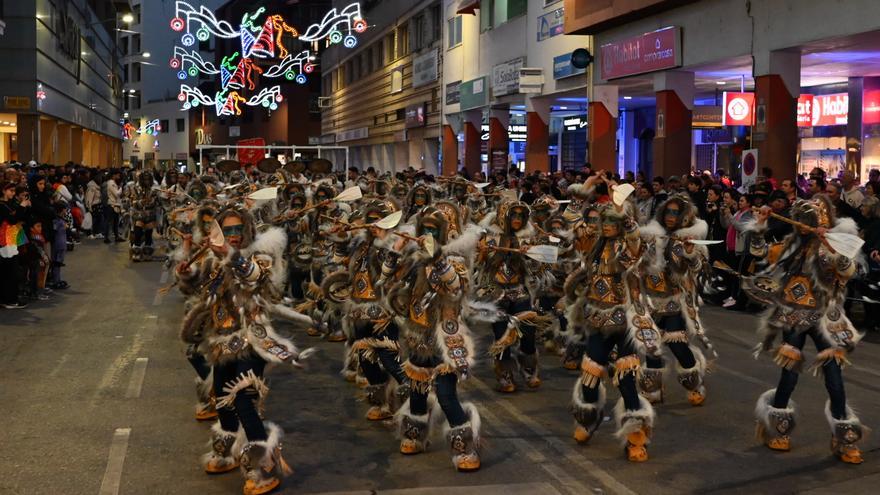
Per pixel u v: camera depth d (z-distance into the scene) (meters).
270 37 47.22
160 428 7.43
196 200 14.85
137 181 22.03
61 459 6.60
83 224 26.56
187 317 5.93
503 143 33.25
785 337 6.82
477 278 8.86
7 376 9.27
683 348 8.23
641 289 6.86
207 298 5.91
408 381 6.89
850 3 16.05
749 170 18.50
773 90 18.38
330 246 10.88
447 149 38.62
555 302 10.63
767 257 7.04
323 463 6.61
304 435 7.35
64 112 41.78
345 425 7.66
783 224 9.16
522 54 30.02
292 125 70.69
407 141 46.25
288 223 12.15
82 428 7.41
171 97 96.00
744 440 7.22
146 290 16.03
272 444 5.86
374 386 7.74
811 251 6.71
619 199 6.80
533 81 28.17
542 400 8.54
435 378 6.43
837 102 22.69
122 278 17.80
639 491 6.02
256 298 5.93
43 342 11.15
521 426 7.64
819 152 23.53
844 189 14.04
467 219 8.95
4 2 34.25
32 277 14.64
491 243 8.79
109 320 12.81
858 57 19.03
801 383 9.19
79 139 50.19
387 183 14.89
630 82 24.55
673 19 21.56
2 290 13.88
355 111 57.22
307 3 69.81
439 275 6.33
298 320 6.18
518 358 9.03
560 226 10.37
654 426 7.61
